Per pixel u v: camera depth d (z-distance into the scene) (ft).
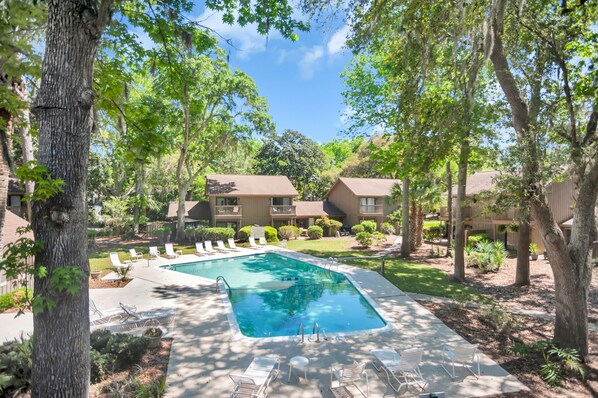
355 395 24.41
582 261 29.91
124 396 22.85
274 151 183.01
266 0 28.84
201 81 93.50
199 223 125.08
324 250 95.45
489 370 27.84
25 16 26.23
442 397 22.50
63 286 15.69
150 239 116.67
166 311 41.75
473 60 32.37
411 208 93.30
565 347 29.99
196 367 27.86
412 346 32.32
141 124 23.71
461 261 58.49
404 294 50.42
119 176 130.11
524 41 36.81
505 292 51.11
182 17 27.89
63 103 17.46
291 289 57.93
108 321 38.40
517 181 29.99
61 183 16.38
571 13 32.96
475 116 42.93
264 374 24.91
